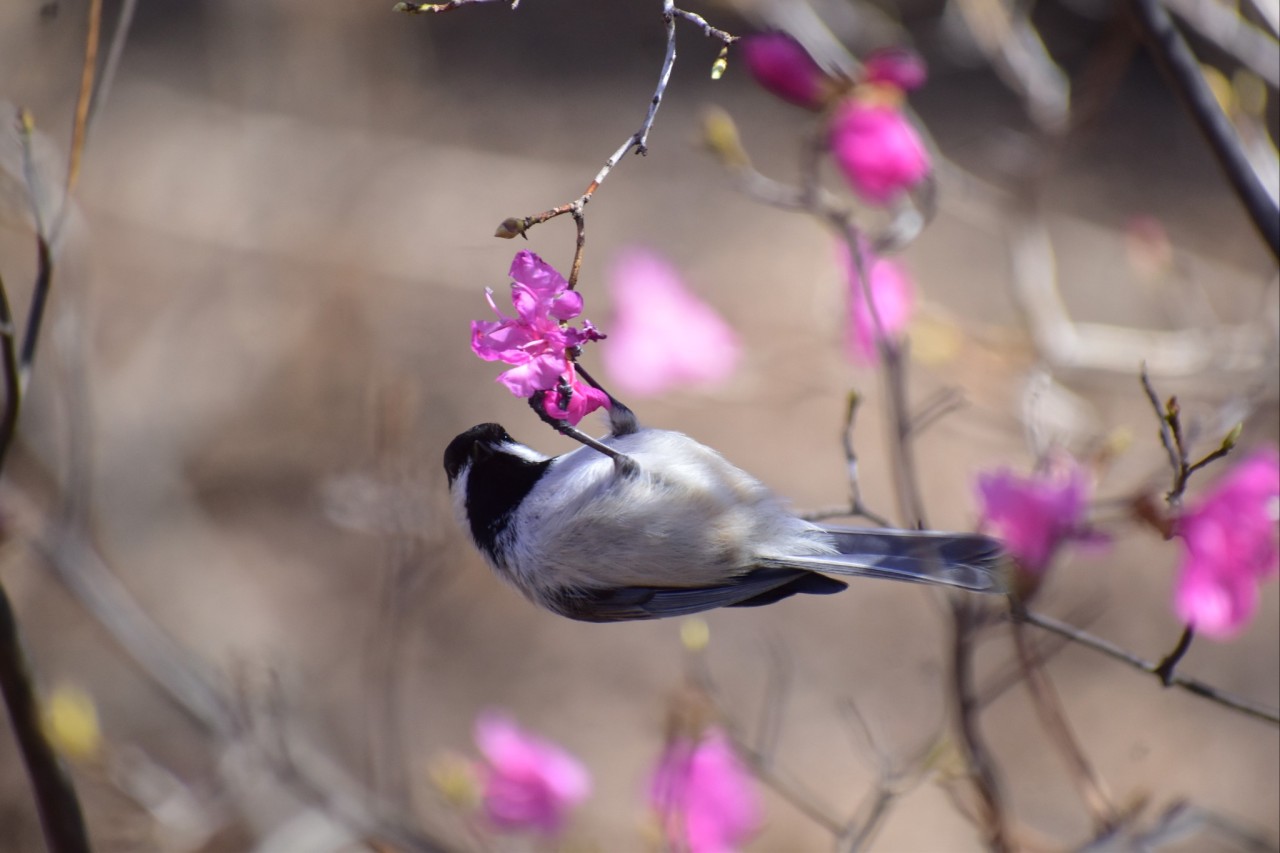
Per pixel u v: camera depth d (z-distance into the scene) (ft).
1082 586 41.50
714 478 17.66
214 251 49.42
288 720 26.37
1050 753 38.99
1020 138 28.58
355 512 25.40
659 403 51.31
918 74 21.85
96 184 52.03
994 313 56.49
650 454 17.83
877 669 42.60
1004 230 31.89
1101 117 65.41
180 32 66.69
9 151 20.95
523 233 13.23
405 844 24.21
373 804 25.05
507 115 68.39
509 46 74.18
